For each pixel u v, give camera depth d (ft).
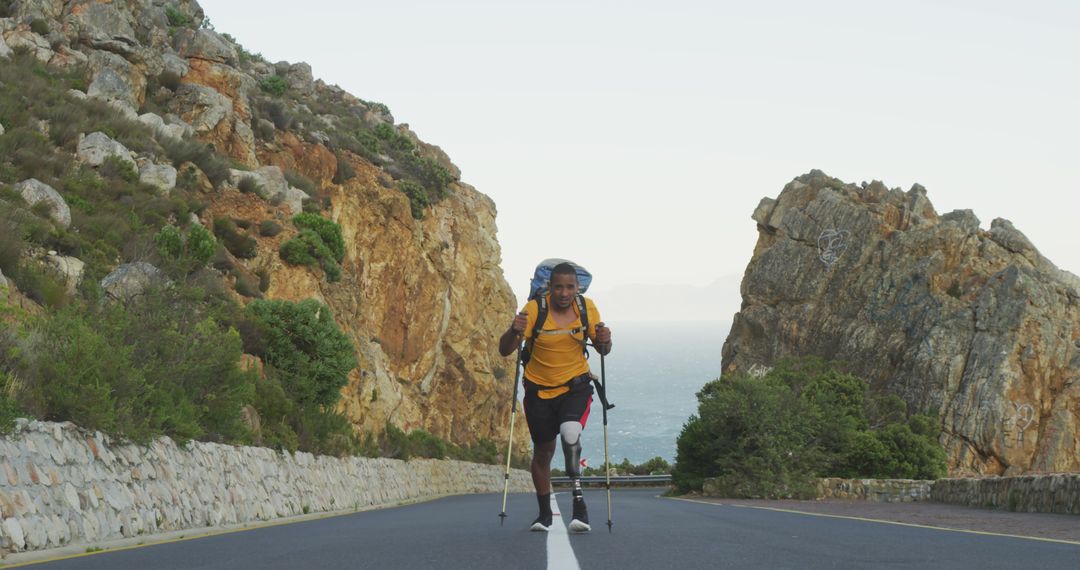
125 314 56.29
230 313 86.33
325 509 78.28
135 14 148.97
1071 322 239.30
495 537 27.45
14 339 43.16
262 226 118.62
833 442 148.36
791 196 295.48
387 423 131.95
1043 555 23.25
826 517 49.34
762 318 285.23
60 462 38.27
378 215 171.12
